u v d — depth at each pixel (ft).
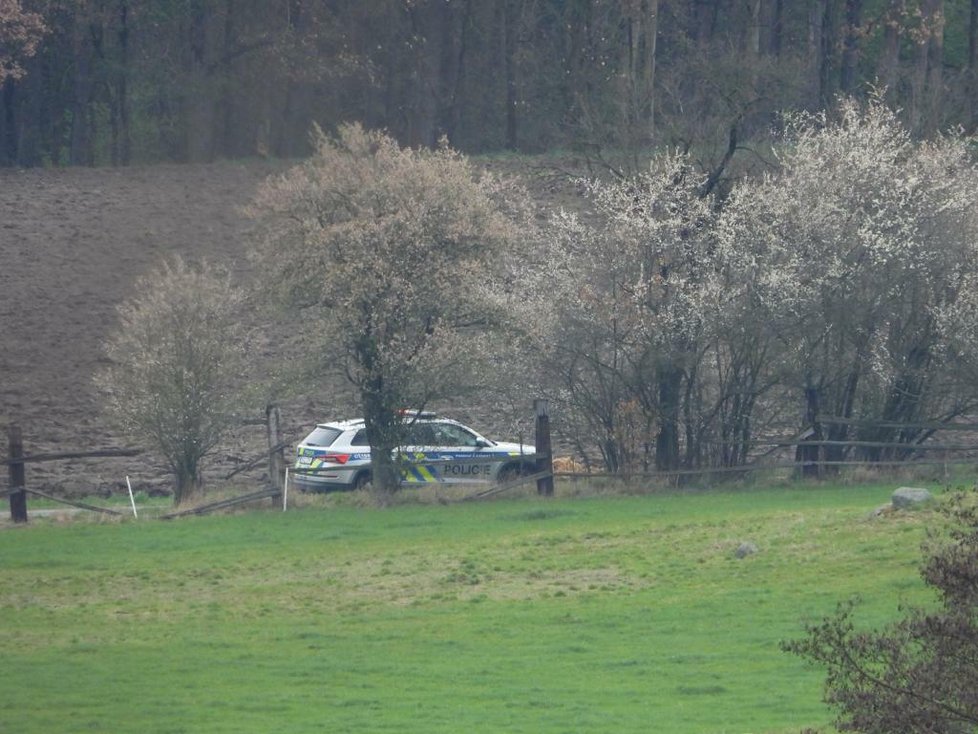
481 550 147.64
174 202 392.47
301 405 270.05
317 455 202.90
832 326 195.00
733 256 199.00
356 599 128.36
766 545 137.69
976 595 55.57
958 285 198.59
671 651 102.63
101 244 360.69
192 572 142.00
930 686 54.65
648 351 197.67
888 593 114.21
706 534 147.23
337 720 84.84
